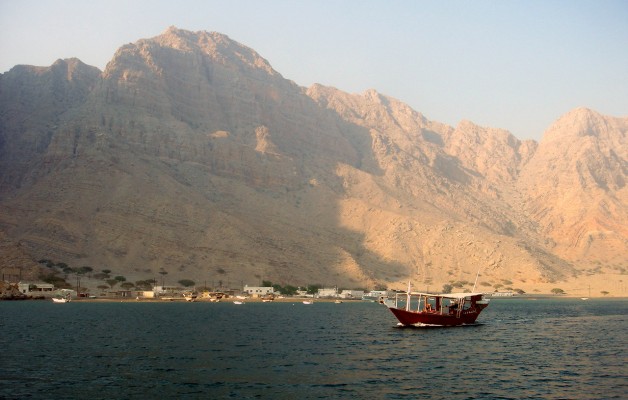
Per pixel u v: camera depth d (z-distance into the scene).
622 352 76.69
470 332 100.75
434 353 74.44
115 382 55.41
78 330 98.00
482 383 56.00
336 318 135.12
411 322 107.88
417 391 52.59
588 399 50.03
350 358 69.88
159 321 117.56
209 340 85.69
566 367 64.75
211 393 51.53
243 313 148.50
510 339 90.44
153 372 59.97
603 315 152.00
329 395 51.00
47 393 51.28
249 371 60.94
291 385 54.59
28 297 198.00
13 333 92.75
